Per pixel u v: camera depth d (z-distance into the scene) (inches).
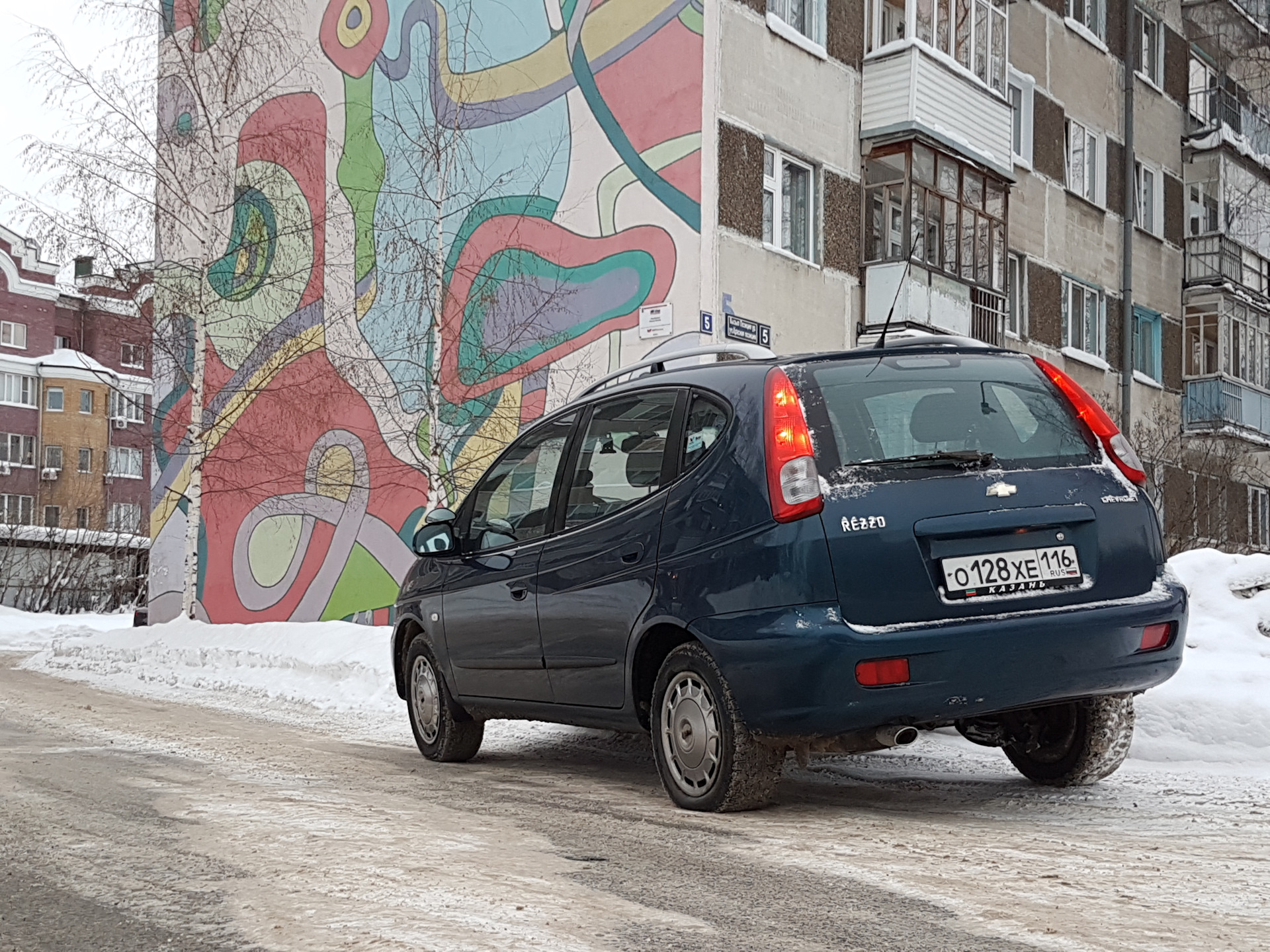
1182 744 270.8
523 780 258.4
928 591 193.6
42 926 135.9
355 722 393.1
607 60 705.0
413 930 130.8
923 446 203.6
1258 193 1262.3
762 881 155.7
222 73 805.9
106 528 1593.3
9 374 2395.4
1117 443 214.1
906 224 762.8
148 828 188.9
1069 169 1042.1
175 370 901.2
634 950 124.4
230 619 890.1
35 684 524.1
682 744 211.8
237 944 127.1
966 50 824.3
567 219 714.8
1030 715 235.6
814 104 741.9
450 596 279.3
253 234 880.9
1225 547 1078.4
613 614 226.4
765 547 196.7
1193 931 131.9
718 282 671.1
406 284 778.2
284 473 856.9
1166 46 1194.6
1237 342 1214.3
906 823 198.5
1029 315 968.9
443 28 778.2
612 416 245.0
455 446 748.6
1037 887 152.1
